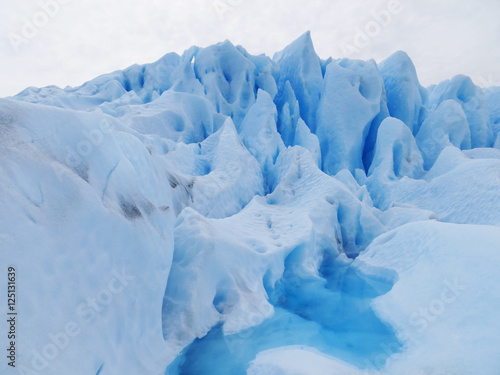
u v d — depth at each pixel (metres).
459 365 3.07
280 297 6.30
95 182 3.25
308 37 19.67
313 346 4.39
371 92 16.81
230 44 19.62
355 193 11.79
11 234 2.14
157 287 3.68
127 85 23.00
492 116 20.42
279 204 9.95
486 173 8.79
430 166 15.22
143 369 3.24
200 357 3.93
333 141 16.58
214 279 4.92
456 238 4.90
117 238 3.12
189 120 15.19
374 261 6.74
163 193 6.78
